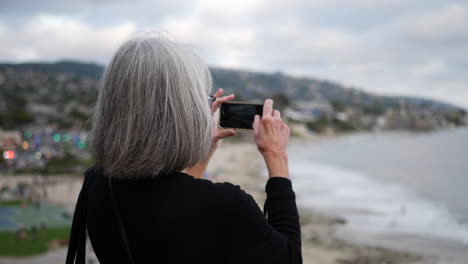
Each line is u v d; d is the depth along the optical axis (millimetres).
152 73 1240
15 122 107938
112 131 1249
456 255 24188
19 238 28125
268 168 1401
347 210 37562
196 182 1232
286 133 1470
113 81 1280
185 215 1179
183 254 1168
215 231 1174
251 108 1551
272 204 1327
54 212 40062
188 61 1326
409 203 41844
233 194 1207
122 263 1276
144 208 1209
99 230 1318
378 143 172500
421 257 23922
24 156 76938
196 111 1276
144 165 1203
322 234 29094
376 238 28078
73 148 84188
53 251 25641
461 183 60781
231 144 138250
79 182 57469
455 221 33312
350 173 74062
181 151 1231
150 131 1216
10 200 46094
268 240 1183
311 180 61844
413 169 82188
